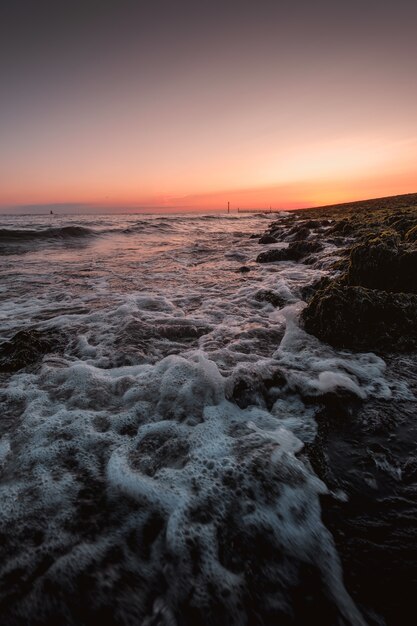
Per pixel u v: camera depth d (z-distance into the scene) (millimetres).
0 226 28766
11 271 11414
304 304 6363
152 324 5816
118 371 4109
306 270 10742
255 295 7613
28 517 2145
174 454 2666
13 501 2258
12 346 4734
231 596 1741
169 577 1820
